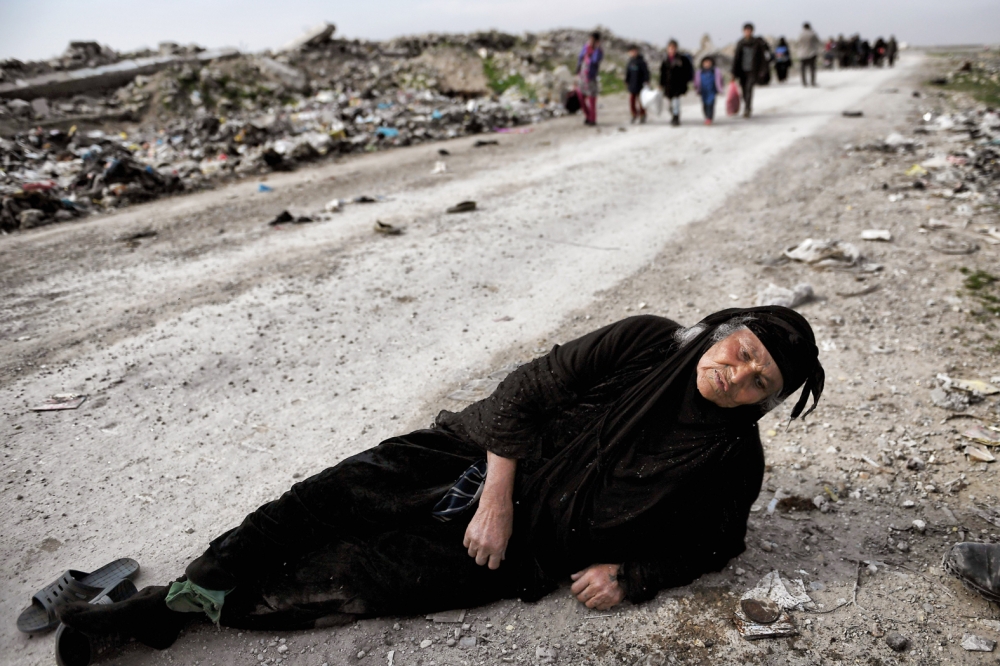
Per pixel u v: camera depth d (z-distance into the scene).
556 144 12.63
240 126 13.40
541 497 2.34
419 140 13.35
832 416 3.69
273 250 6.61
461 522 2.37
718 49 34.31
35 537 2.84
